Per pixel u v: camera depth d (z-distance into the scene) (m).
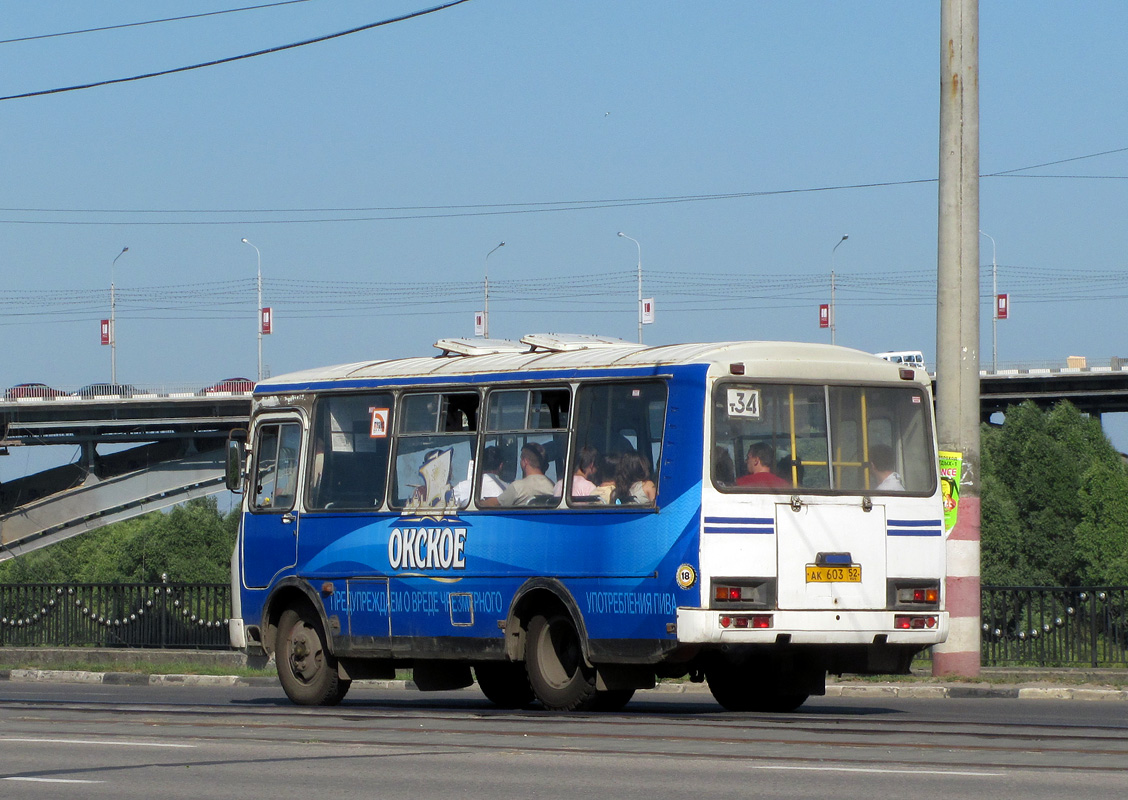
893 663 49.53
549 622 50.56
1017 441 176.12
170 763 36.97
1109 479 170.00
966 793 30.31
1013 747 38.41
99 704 56.09
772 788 31.39
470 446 52.94
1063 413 180.12
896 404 50.28
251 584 58.91
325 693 56.50
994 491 173.38
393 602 54.25
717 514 46.97
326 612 56.09
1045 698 60.47
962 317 64.56
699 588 46.59
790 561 47.75
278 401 58.97
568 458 50.25
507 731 43.41
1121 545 167.12
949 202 64.75
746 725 44.53
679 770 34.44
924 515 49.94
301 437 57.97
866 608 48.59
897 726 44.38
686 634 46.53
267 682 75.75
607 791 31.33
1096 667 70.50
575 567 49.44
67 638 93.81
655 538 47.56
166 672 79.25
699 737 41.22
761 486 47.69
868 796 30.03
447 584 52.78
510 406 52.09
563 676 50.59
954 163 64.75
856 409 49.56
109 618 92.50
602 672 49.22
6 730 45.47
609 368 49.81
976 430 64.94
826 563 48.16
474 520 52.28
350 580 55.50
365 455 55.97
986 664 73.38
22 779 34.25
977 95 64.75
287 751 39.12
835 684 64.19
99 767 36.31
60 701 60.06
